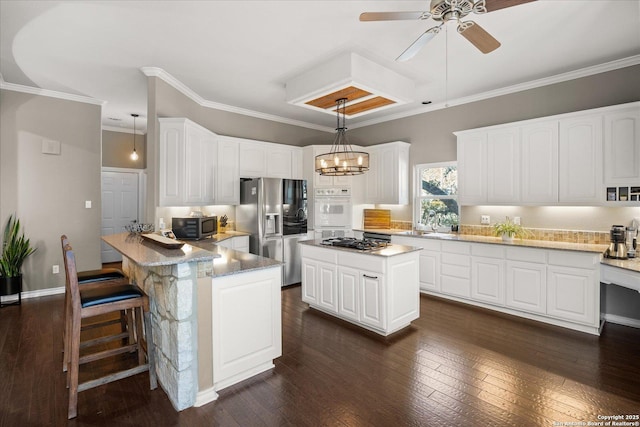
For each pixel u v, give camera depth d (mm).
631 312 3461
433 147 5152
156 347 2514
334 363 2701
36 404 2148
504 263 3820
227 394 2273
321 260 3834
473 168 4352
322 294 3822
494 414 2043
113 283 2742
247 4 2523
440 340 3135
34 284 4492
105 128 6719
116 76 3967
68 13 2643
